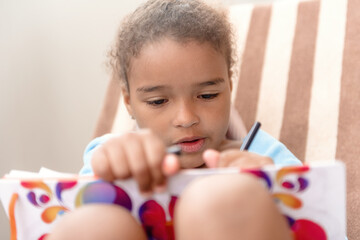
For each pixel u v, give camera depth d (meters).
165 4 0.80
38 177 0.47
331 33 1.09
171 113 0.72
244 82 1.10
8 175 0.50
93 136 1.10
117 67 0.88
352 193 0.86
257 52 1.13
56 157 1.52
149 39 0.72
